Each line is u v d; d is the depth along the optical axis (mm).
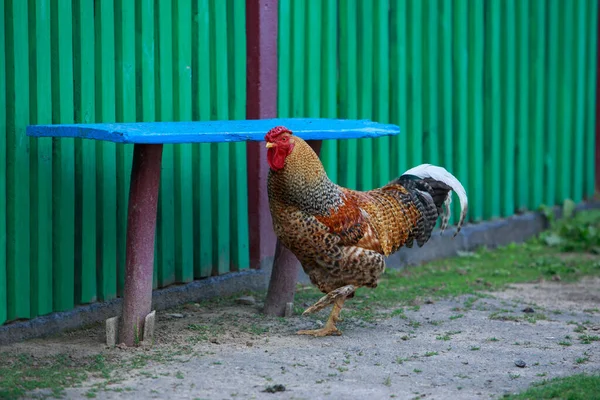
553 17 11648
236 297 8367
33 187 6855
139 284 6598
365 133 7043
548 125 11805
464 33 10461
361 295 8539
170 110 7836
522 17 11148
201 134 6113
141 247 6570
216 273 8414
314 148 7520
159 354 6473
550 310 8094
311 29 8992
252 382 5891
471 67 10625
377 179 9781
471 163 10758
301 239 6723
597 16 12523
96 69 7238
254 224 8695
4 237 6684
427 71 10133
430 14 10055
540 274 9711
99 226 7371
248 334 7090
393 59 9828
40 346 6656
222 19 8180
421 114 10156
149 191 6520
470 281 9289
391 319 7672
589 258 10594
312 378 6008
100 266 7414
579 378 5930
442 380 6027
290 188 6609
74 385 5758
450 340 7039
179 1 7762
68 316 7129
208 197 8242
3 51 6555
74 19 7055
